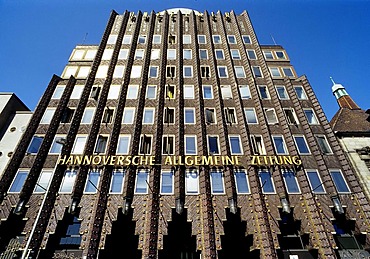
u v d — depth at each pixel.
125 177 24.30
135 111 30.09
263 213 22.69
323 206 23.70
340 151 27.62
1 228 21.56
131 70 34.62
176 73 34.66
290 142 27.92
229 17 43.72
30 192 23.20
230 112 31.28
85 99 30.78
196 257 22.39
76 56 37.69
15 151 25.41
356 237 23.14
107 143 27.16
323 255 20.95
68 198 23.20
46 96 30.80
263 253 20.98
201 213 22.86
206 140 28.02
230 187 24.06
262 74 35.69
